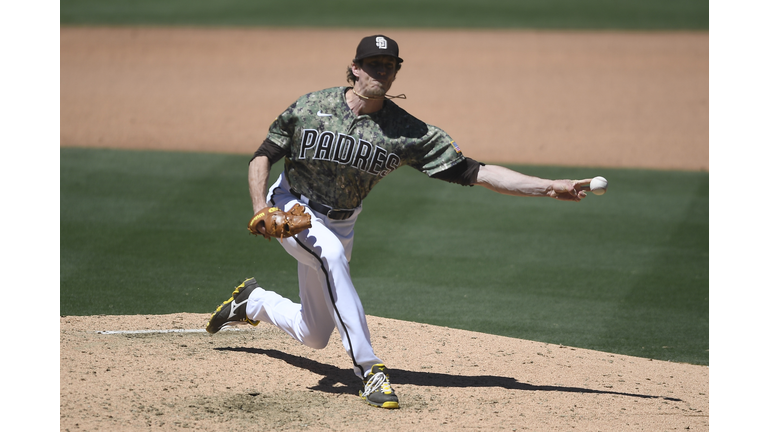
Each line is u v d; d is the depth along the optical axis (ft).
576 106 193.36
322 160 47.39
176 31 296.92
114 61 242.99
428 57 254.27
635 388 54.54
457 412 46.80
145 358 53.21
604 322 75.46
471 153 150.10
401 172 132.26
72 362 50.98
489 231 105.09
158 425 41.96
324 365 54.75
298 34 291.58
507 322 74.54
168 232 99.86
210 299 76.69
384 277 87.40
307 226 44.16
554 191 47.21
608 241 101.81
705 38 282.77
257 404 46.32
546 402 49.65
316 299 49.34
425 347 61.00
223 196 116.47
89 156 137.08
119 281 81.51
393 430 43.37
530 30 301.02
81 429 40.57
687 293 84.33
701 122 177.27
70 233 97.81
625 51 263.08
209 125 167.84
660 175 134.62
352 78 47.47
